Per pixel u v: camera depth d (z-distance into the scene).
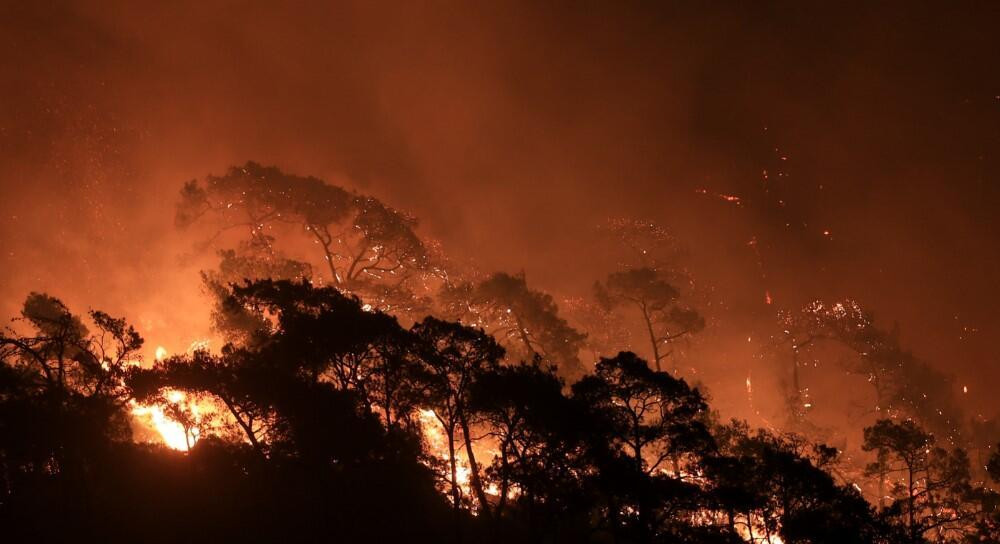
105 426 26.44
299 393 26.55
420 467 27.91
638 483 27.11
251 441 27.73
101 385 27.02
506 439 27.70
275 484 28.47
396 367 28.03
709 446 28.77
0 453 25.27
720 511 28.64
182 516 27.50
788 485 29.73
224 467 28.09
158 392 26.80
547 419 26.77
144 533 26.69
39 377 26.55
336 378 28.81
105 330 28.25
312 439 26.41
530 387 27.17
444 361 28.22
